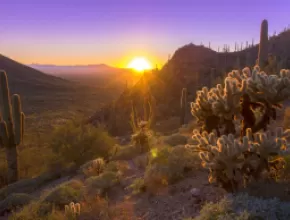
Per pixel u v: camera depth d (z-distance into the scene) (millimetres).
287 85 4613
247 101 4930
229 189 4508
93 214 5695
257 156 4391
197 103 5484
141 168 8797
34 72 145500
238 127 7770
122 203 5945
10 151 15016
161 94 52344
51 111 75750
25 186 11766
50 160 13977
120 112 42781
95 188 6922
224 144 4340
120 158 11219
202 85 48656
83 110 82188
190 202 5086
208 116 5355
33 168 16531
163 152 7402
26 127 49625
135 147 11758
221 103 4945
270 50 63375
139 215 5191
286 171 4715
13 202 8094
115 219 5219
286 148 4473
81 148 13859
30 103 88000
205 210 4176
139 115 38719
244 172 4422
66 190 7113
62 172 12875
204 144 4867
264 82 4617
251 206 3859
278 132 4672
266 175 4699
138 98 48781
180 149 7512
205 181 5875
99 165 9602
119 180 7367
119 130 32125
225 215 3764
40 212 6379
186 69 65438
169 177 6289
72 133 14242
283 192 4191
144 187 6312
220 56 72812
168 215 4879
